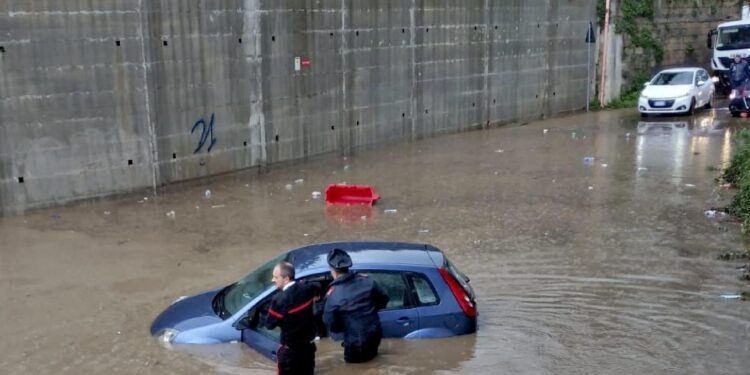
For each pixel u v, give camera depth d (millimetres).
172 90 15164
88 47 13727
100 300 9172
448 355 6996
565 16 26703
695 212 12875
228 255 11047
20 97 13055
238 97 16516
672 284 9297
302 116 18219
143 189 14930
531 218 12812
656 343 7391
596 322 8000
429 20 21656
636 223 12297
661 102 24609
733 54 28625
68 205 13938
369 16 19672
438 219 12898
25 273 10281
